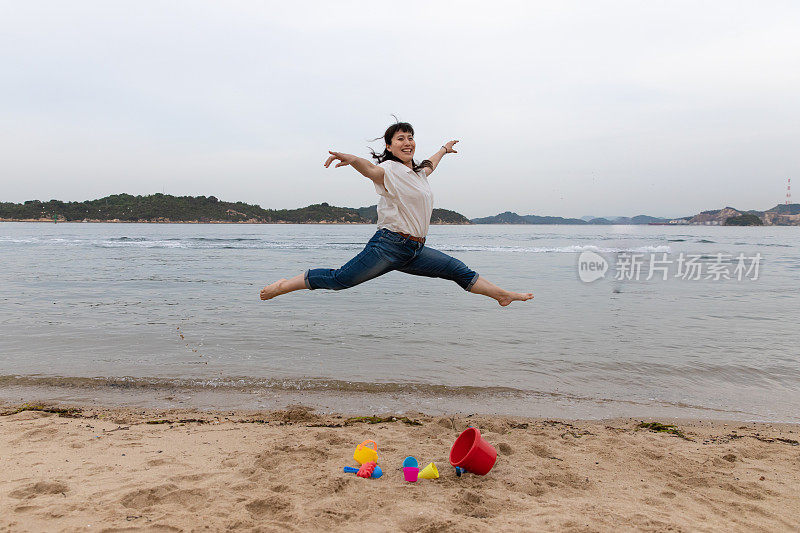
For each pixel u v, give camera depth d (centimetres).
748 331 1060
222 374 744
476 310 1275
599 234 7531
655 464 448
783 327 1099
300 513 330
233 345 903
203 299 1394
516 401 662
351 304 1346
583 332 1039
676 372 786
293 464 425
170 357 823
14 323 1050
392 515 332
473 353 876
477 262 2672
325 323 1098
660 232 9038
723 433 555
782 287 1762
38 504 334
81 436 494
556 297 1502
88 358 809
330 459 439
